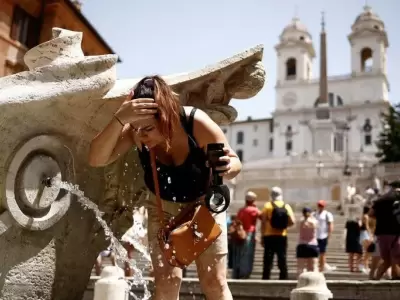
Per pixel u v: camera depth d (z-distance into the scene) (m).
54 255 3.13
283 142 91.88
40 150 3.01
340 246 18.36
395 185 8.13
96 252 3.46
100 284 4.61
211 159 2.66
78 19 21.09
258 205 37.62
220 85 3.46
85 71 2.95
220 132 2.81
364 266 12.43
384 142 59.06
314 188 54.09
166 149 2.73
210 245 2.82
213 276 2.86
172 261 2.71
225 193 2.69
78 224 3.27
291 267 13.77
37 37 19.00
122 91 3.05
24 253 2.96
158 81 2.76
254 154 96.94
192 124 2.77
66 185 3.12
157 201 2.81
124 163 3.41
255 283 5.77
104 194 3.41
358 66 92.19
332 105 92.31
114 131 2.74
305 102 93.06
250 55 3.43
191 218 2.77
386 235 7.98
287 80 95.81
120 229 3.55
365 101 89.25
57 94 2.86
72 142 3.15
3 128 2.80
